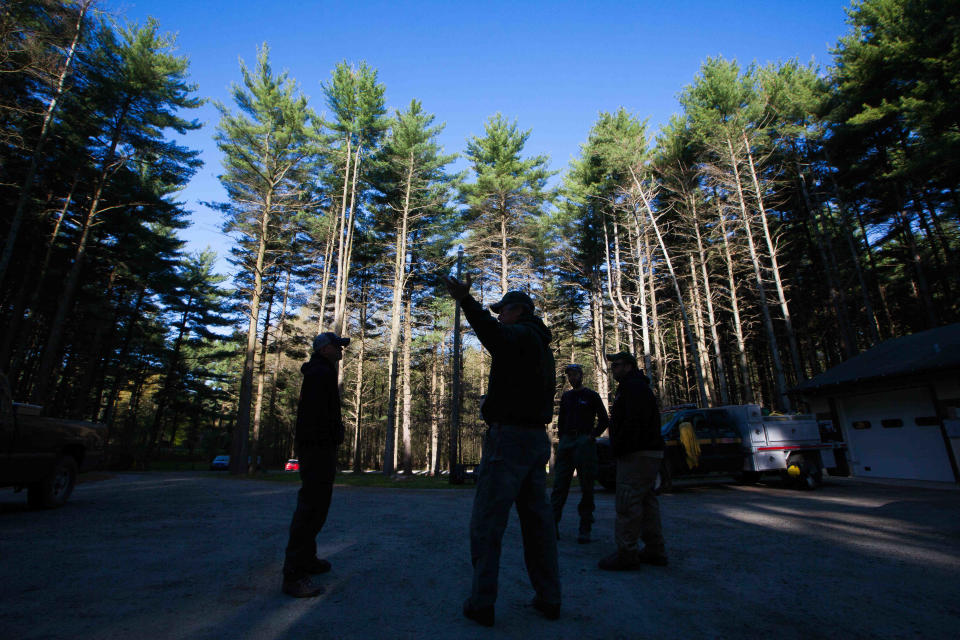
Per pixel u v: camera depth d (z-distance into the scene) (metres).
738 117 19.98
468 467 13.86
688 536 4.91
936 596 2.88
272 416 32.38
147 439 41.06
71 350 28.28
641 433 3.62
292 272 28.97
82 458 7.28
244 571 3.38
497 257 24.08
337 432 3.23
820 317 27.22
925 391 11.27
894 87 18.17
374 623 2.39
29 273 21.08
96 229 22.66
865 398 13.03
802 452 10.42
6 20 14.08
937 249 21.31
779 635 2.27
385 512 6.84
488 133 24.56
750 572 3.47
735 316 21.72
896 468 12.00
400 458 47.56
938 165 15.58
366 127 22.25
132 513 6.20
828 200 23.09
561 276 28.55
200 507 6.91
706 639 2.21
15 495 8.52
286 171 20.89
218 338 33.38
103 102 19.03
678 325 30.14
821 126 20.52
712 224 22.55
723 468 9.89
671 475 9.33
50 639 2.11
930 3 15.84
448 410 29.50
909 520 5.77
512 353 2.55
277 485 12.12
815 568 3.57
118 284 27.98
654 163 22.89
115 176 20.84
